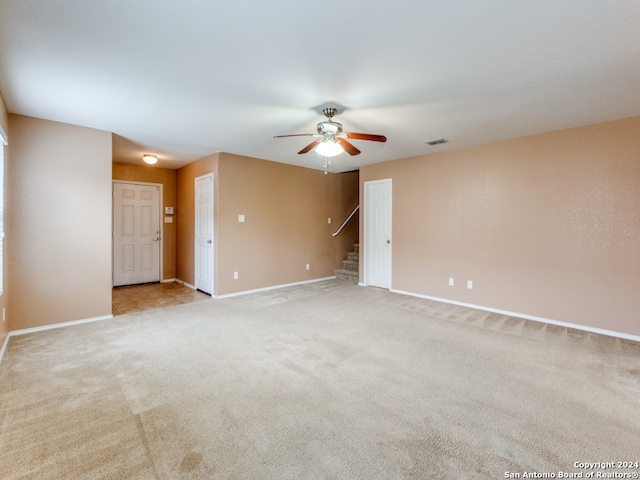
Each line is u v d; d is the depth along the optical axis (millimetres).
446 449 1667
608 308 3398
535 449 1669
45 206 3441
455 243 4641
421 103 2949
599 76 2426
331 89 2666
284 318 3920
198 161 5543
